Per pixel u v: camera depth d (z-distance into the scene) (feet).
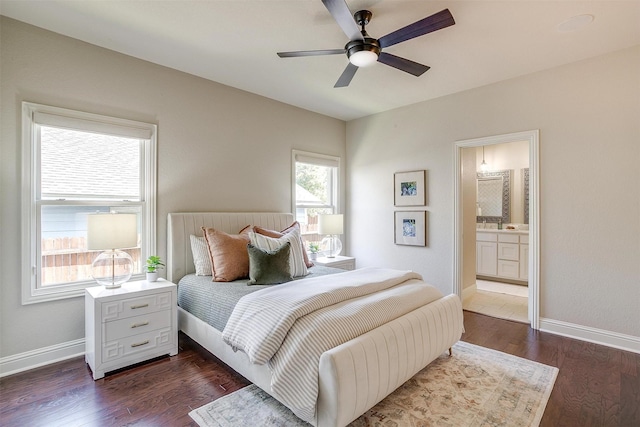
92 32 8.39
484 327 10.96
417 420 6.04
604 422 5.99
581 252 9.92
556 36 8.46
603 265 9.57
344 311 6.33
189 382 7.40
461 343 9.62
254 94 12.87
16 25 7.86
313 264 12.19
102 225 7.88
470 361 8.41
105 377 7.61
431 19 6.20
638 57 8.98
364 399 5.50
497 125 11.57
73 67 8.66
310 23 7.94
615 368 8.05
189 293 9.30
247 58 9.82
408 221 14.21
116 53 9.41
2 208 7.72
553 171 10.37
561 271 10.26
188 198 10.98
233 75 11.10
